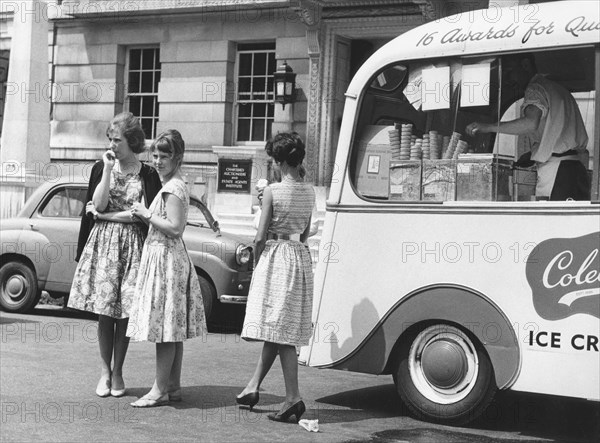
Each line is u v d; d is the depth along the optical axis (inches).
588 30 270.8
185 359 393.4
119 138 301.4
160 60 864.9
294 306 277.9
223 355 409.1
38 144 746.8
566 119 277.6
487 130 289.9
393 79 306.3
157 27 866.1
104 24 893.2
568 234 269.0
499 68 288.2
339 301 307.6
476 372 282.2
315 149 776.3
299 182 285.1
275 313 275.6
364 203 306.0
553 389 267.9
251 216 715.4
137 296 288.8
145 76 890.1
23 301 526.3
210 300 483.8
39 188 533.6
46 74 756.6
